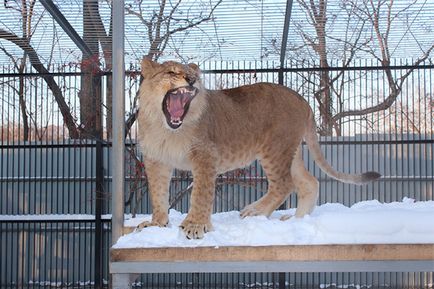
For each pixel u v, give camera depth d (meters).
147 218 6.16
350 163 12.15
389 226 4.74
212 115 5.76
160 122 5.53
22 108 12.30
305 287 12.20
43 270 12.57
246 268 4.72
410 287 12.05
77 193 12.61
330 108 11.97
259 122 6.23
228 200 12.30
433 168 12.06
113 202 5.20
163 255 4.74
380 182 12.17
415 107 11.98
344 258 4.71
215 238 4.88
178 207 12.29
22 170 12.73
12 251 12.55
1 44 11.04
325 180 12.23
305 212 6.26
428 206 5.85
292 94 6.52
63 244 12.56
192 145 5.52
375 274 12.13
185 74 5.44
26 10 9.84
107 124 12.02
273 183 6.31
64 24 8.97
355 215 4.85
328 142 12.02
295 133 6.37
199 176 5.52
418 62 11.53
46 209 12.63
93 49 10.97
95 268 11.64
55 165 12.70
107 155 12.23
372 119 12.04
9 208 12.62
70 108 12.23
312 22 9.81
